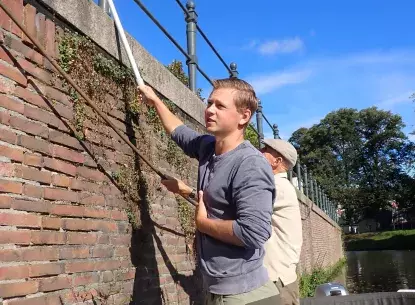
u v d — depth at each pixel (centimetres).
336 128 6488
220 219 229
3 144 250
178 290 448
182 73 635
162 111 326
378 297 505
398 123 6312
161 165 444
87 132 326
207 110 239
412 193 6103
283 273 346
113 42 368
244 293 224
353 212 6212
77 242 302
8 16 262
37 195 270
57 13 304
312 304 504
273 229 354
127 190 371
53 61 278
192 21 579
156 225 417
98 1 386
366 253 4578
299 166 1447
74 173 307
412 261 2981
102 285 324
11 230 248
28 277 255
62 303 281
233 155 232
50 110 290
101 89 350
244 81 245
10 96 258
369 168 6328
